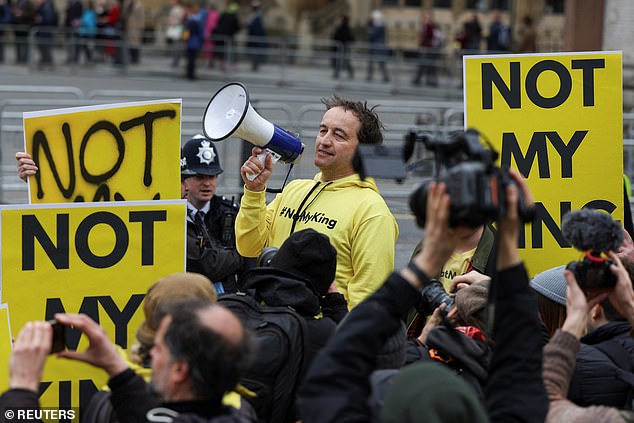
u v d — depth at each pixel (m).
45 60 52.59
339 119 10.98
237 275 12.27
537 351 6.50
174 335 6.22
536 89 11.69
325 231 10.82
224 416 6.38
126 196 11.05
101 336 6.91
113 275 9.90
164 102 11.01
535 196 11.70
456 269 11.16
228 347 6.20
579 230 7.45
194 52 52.72
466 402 5.69
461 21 76.38
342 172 11.11
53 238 9.80
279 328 8.29
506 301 6.51
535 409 6.39
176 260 9.98
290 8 71.69
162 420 6.27
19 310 9.74
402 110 30.08
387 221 10.80
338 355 6.16
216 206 12.69
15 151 26.81
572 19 41.75
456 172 5.96
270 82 54.03
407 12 76.81
